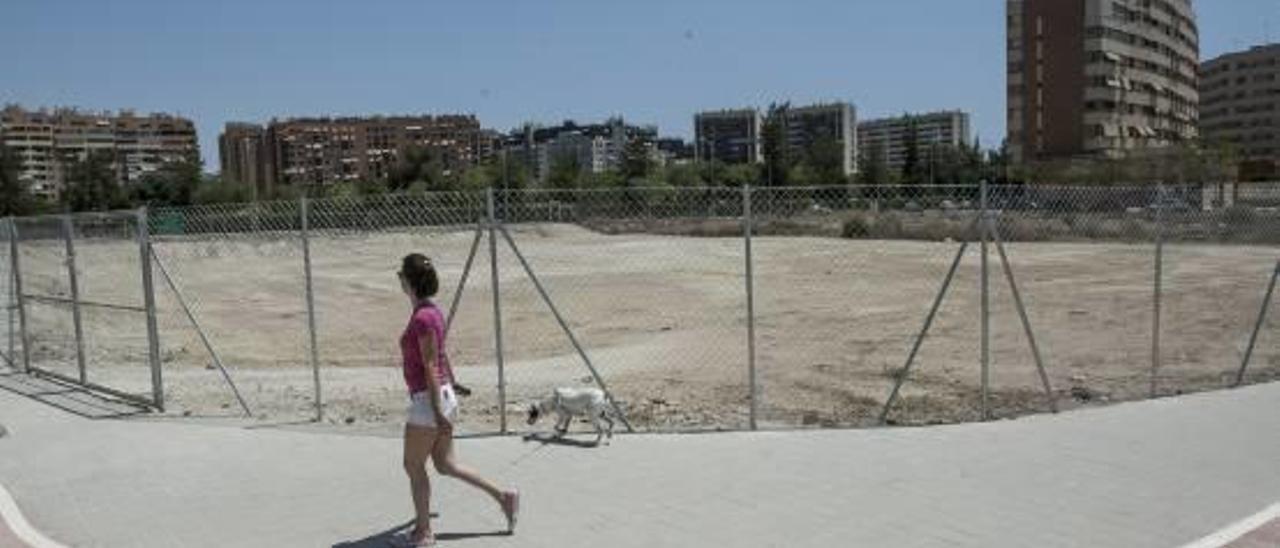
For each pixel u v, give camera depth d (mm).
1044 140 114125
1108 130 111250
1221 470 8219
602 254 40125
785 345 18375
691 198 18781
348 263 36844
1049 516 7168
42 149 143000
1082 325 20156
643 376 14938
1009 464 8461
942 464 8492
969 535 6816
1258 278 28484
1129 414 10258
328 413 11695
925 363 15891
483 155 163000
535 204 19266
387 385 14219
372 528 7273
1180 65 131500
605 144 159625
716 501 7648
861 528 7000
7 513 7969
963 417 10828
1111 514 7188
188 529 7422
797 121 165000
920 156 107500
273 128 151875
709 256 39188
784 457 8789
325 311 25500
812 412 11672
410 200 20734
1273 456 8602
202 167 107812
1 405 12227
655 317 23328
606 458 8883
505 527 7156
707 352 17641
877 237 43406
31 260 27781
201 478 8727
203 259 35125
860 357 16766
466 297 27750
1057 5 112000
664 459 8805
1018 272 31984
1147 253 37500
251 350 18812
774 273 33500
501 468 8633
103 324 21953
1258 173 108875
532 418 9648
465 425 10633
